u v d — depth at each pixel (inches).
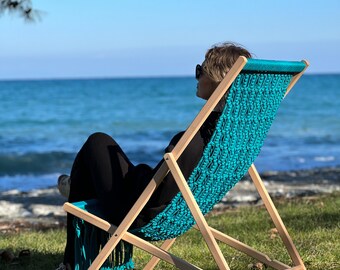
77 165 148.5
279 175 620.7
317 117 1625.2
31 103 2096.5
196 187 136.6
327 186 527.2
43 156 860.0
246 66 124.0
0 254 209.0
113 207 143.3
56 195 502.3
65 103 2103.8
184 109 1884.8
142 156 916.0
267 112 145.3
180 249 212.7
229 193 476.7
